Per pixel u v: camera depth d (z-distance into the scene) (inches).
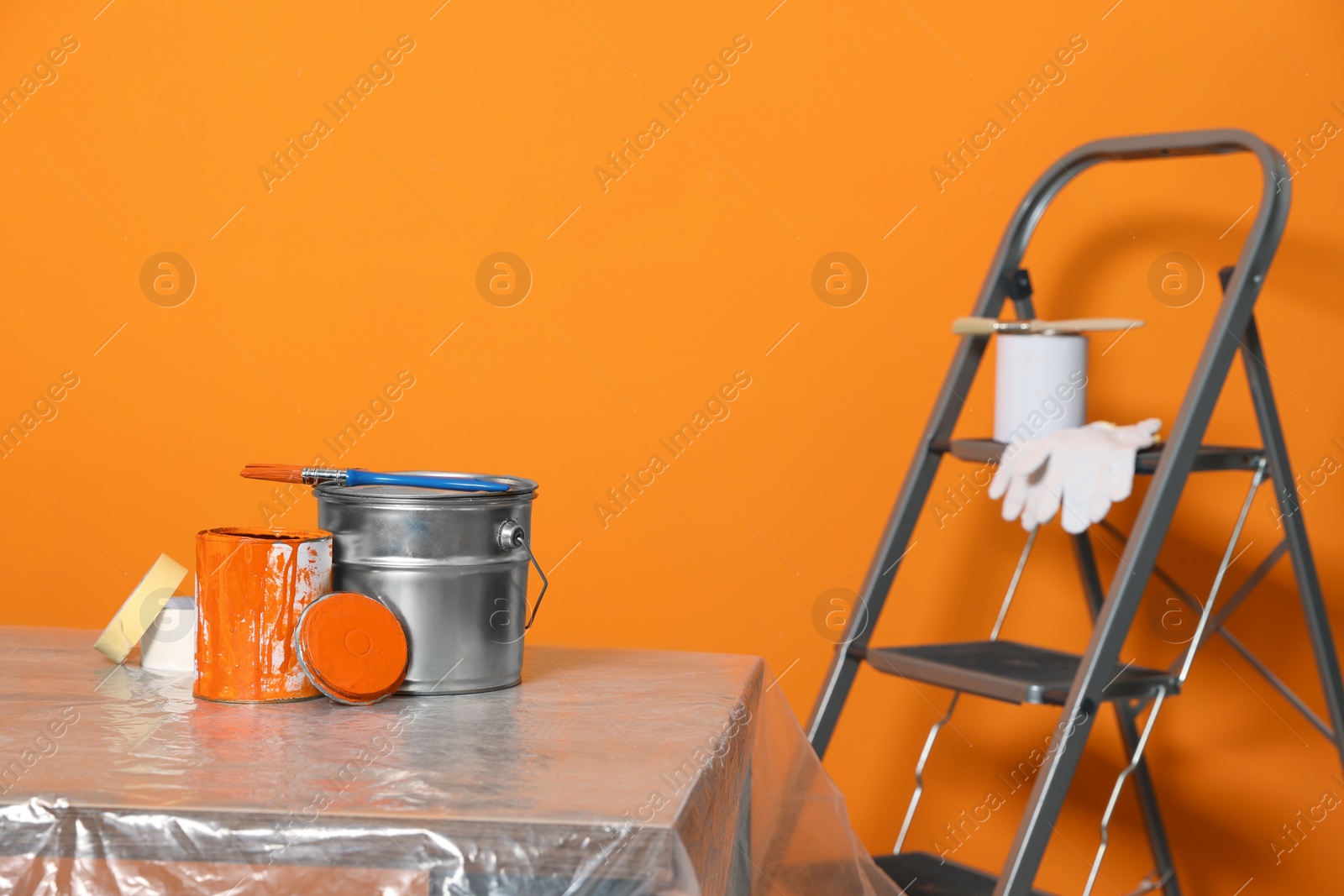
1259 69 71.1
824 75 77.1
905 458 76.9
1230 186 71.6
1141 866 74.2
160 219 84.4
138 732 38.7
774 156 77.9
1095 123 73.7
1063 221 74.5
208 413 84.4
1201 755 73.2
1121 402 73.7
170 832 30.6
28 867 30.8
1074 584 74.9
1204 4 71.7
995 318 67.3
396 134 82.0
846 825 49.3
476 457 81.9
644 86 79.2
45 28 84.9
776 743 52.6
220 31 83.4
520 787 33.4
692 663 53.1
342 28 82.2
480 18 80.7
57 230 85.4
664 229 79.4
